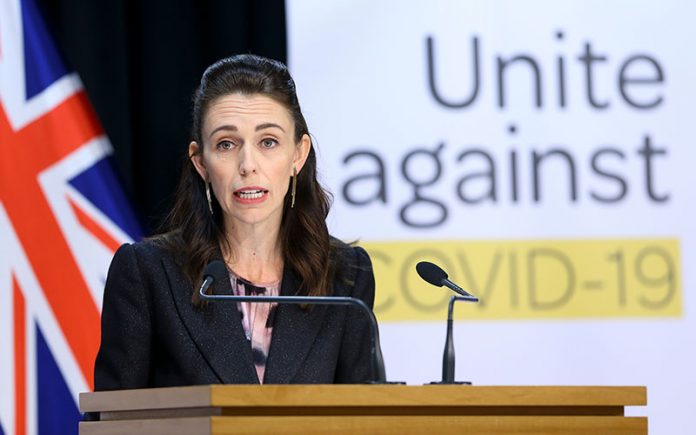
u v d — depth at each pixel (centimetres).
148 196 1481
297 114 988
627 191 1467
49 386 1412
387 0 1466
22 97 1438
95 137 1451
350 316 992
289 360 941
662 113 1479
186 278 955
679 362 1458
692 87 1484
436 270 870
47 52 1450
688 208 1472
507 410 755
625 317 1456
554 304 1448
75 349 1420
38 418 1407
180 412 724
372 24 1462
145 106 1492
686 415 1452
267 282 987
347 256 1020
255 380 923
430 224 1440
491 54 1469
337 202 1434
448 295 1429
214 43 1499
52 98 1443
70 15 1456
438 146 1452
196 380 918
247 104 955
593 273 1456
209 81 977
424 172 1447
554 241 1456
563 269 1454
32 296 1418
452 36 1466
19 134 1432
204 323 940
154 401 736
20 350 1410
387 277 1427
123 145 1455
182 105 1495
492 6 1473
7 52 1441
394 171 1445
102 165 1450
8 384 1405
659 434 1450
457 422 734
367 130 1447
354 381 984
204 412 703
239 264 987
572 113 1470
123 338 940
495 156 1456
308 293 979
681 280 1465
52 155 1436
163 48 1495
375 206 1436
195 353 927
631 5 1485
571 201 1461
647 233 1466
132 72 1492
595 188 1465
